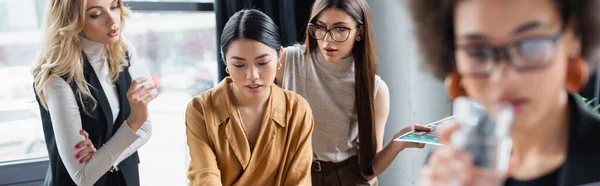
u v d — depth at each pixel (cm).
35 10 177
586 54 37
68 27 111
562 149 39
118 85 127
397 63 176
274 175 105
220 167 104
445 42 40
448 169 35
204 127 104
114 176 127
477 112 36
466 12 36
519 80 35
